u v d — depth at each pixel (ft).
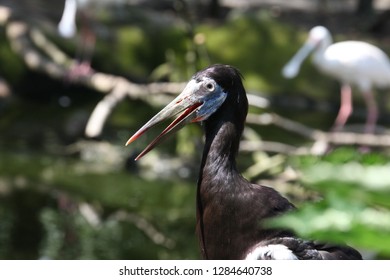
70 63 52.49
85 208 36.37
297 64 55.93
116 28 60.44
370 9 71.92
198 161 42.14
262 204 15.57
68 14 55.57
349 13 74.54
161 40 59.67
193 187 40.42
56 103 54.49
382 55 53.62
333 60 53.26
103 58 57.98
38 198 37.40
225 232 15.93
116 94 42.86
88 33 55.77
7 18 55.62
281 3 75.87
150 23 61.00
